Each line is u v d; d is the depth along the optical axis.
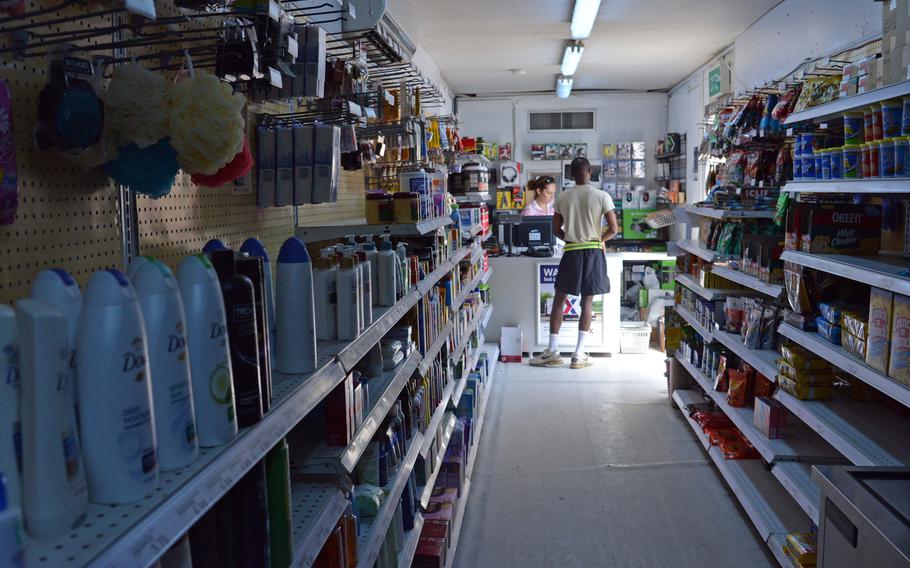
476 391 4.78
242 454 1.09
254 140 2.14
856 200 3.52
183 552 0.98
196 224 1.83
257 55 1.54
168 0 1.60
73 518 0.83
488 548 3.38
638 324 7.50
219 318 1.09
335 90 2.38
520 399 5.85
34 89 1.23
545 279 7.28
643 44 6.77
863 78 2.87
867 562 1.88
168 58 1.60
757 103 4.30
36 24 1.09
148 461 0.91
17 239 1.19
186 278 1.07
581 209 6.50
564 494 3.97
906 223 3.09
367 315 2.06
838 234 2.96
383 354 2.48
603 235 6.69
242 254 1.41
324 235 2.62
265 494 1.22
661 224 8.76
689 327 5.33
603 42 6.66
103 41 1.38
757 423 3.66
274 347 1.58
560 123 9.99
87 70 1.21
